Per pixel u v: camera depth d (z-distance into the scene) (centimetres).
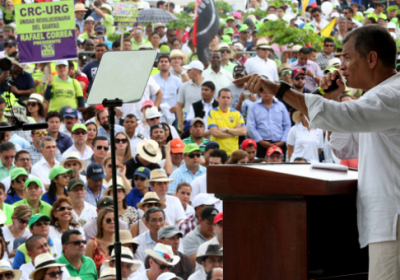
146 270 897
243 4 3152
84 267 902
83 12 2319
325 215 335
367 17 2464
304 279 317
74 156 1201
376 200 320
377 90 320
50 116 1335
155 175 1130
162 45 1980
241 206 348
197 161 1257
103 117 1420
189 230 1066
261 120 1477
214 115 1437
